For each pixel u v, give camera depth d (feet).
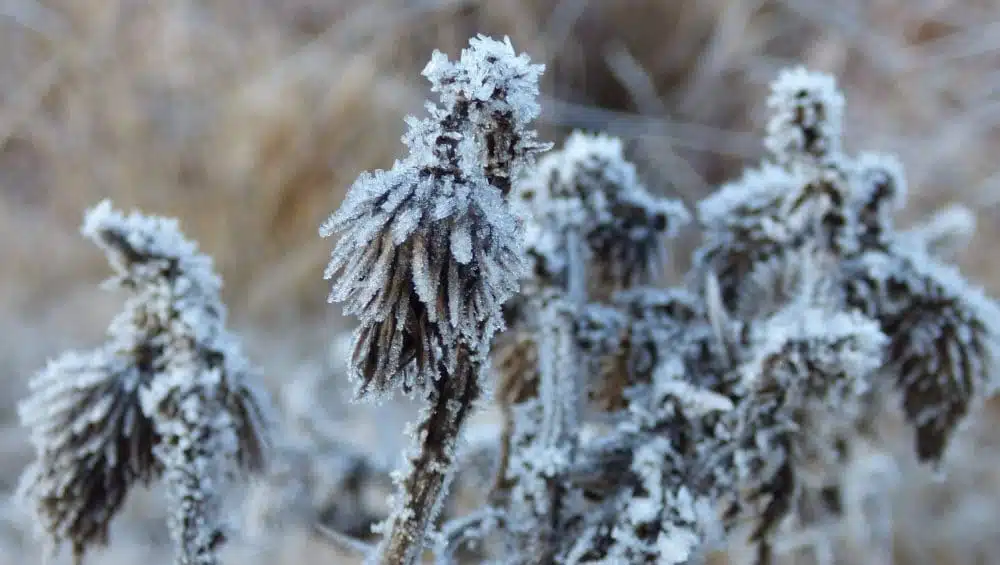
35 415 1.49
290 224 4.87
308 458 1.71
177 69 5.05
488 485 1.64
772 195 1.56
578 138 1.57
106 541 1.51
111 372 1.49
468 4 5.20
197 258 1.51
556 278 1.51
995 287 4.12
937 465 1.53
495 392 1.54
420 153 1.32
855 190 1.50
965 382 1.51
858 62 5.27
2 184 5.23
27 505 1.50
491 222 1.31
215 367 1.50
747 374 1.46
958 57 5.18
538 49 5.10
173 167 5.00
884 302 1.52
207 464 1.48
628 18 5.51
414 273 1.30
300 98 4.97
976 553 3.42
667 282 3.28
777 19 5.59
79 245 5.01
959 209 1.74
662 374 1.49
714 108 5.41
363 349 1.32
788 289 1.54
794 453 1.47
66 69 5.09
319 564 1.95
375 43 5.18
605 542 1.44
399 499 1.36
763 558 1.48
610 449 1.47
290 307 4.61
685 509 1.44
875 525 2.34
